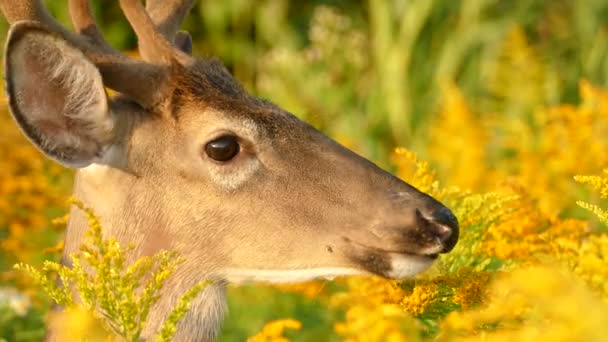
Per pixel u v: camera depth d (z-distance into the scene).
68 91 10.02
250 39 22.88
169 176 10.21
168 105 10.22
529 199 12.41
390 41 22.00
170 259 10.18
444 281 10.50
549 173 15.21
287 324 10.73
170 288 10.17
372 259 10.14
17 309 12.66
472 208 11.21
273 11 22.75
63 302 9.19
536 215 11.88
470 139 17.16
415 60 22.27
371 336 10.39
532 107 20.16
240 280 10.34
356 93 21.89
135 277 9.41
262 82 21.83
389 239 10.08
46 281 9.16
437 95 21.61
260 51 22.70
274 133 10.28
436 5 22.48
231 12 22.62
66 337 9.95
